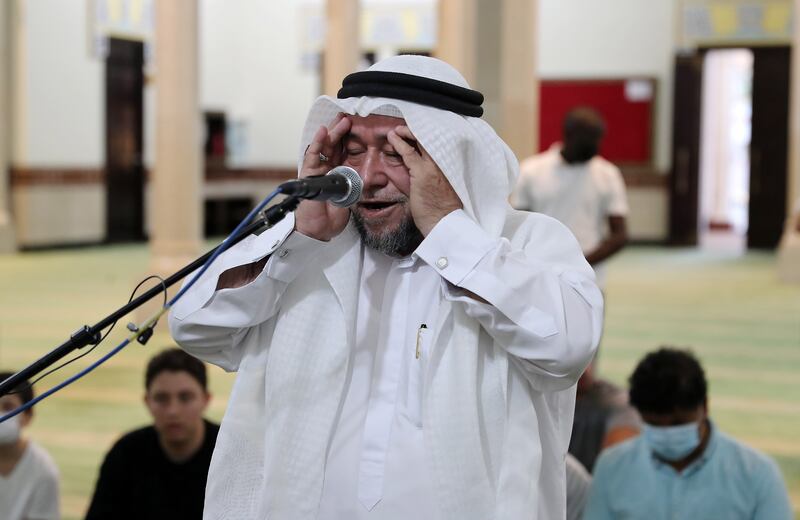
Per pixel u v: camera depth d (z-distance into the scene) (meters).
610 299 17.23
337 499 3.01
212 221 28.50
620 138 26.52
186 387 5.26
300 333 3.07
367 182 2.98
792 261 19.47
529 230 3.14
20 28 23.66
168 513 5.30
